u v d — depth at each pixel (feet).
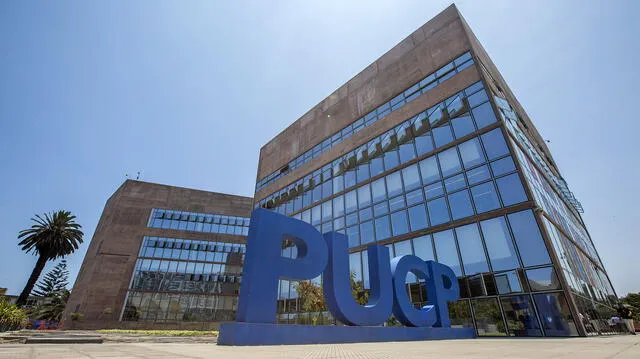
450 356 14.05
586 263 71.67
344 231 79.87
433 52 78.69
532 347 21.48
